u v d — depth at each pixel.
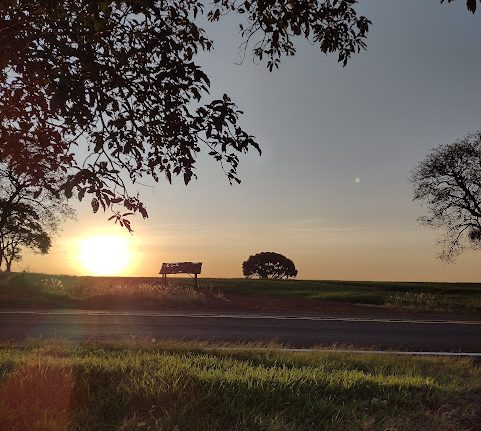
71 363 6.65
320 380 6.65
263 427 4.95
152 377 6.05
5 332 13.11
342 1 6.12
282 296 25.31
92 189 5.18
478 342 13.59
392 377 7.29
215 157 5.70
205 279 33.72
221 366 7.52
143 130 5.73
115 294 21.19
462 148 33.78
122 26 5.57
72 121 5.34
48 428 4.56
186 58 5.98
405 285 32.84
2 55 4.88
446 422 5.40
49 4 4.79
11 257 41.38
